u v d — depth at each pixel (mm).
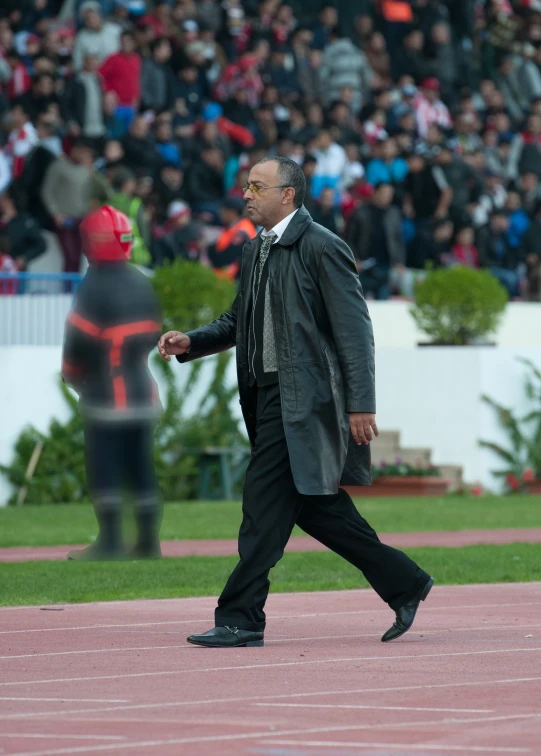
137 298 32781
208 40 67750
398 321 59531
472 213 65750
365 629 19844
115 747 11578
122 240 32906
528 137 73125
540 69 80375
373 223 60156
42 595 23859
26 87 59656
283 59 69375
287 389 17562
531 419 56875
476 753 11383
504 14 80500
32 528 38656
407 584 18281
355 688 14578
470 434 56188
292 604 23031
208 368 51812
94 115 59031
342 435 17750
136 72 61375
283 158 17969
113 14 64375
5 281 48406
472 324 56906
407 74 76000
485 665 16281
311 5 76000
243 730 12312
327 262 17562
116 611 21891
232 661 16531
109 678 15242
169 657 16859
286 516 17859
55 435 49062
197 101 64938
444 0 79812
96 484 30828
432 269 59312
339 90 70500
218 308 49781
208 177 60562
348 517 18156
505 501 51750
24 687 14633
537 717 12953
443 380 56594
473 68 79562
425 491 54844
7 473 48250
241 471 52312
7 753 11336
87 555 30344
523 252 66500
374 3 76812
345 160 64000
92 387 31906
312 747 11594
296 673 15617
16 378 48406
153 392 31891
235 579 17875
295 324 17547
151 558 30547
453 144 72125
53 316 49000
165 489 50656
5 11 64000
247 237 55031
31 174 53719
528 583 26359
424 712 13195
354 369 17516
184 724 12594
